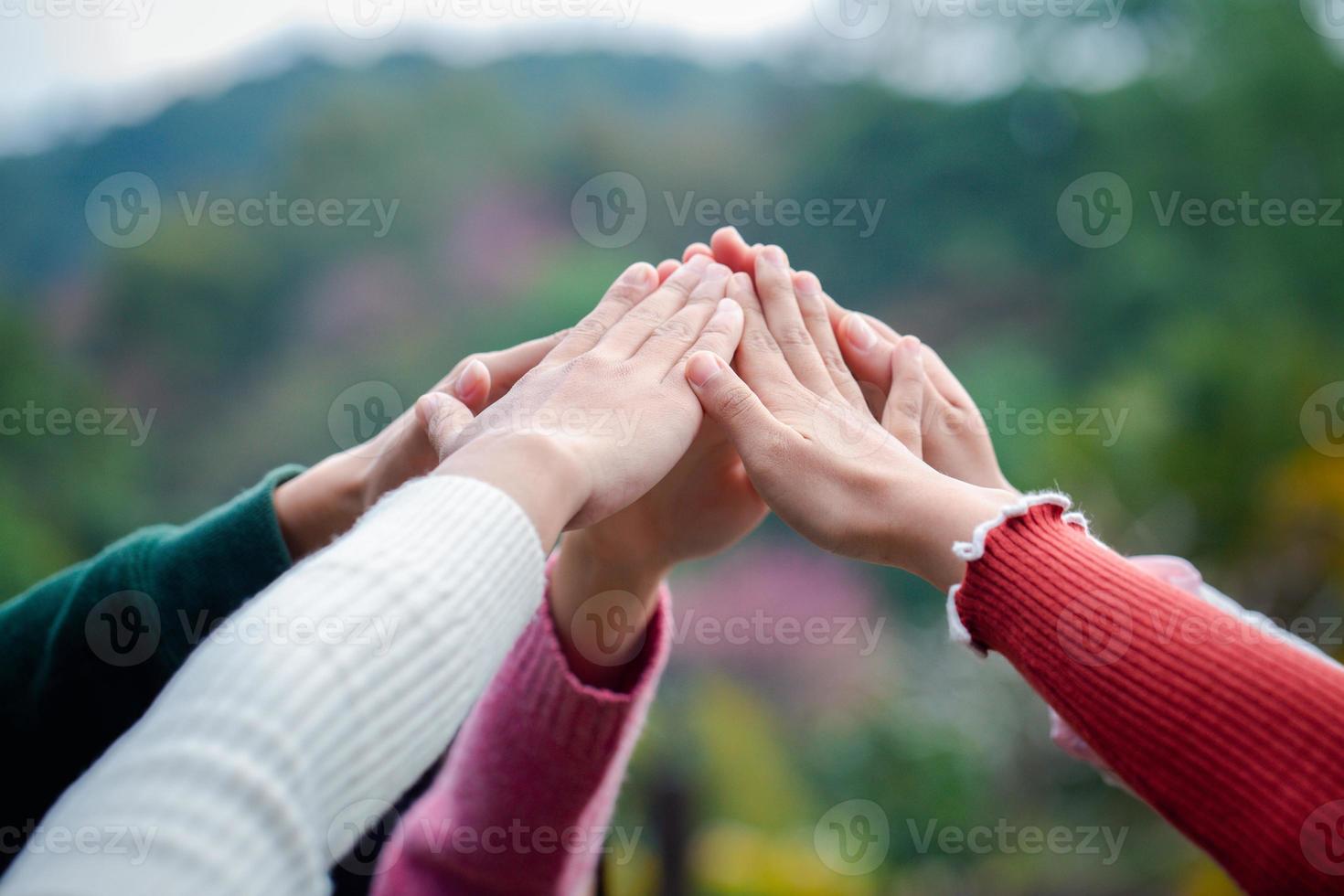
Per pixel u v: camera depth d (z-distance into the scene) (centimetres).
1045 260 809
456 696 43
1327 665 50
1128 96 810
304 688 38
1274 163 774
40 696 77
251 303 698
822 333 99
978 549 63
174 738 36
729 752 482
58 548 437
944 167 827
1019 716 437
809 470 77
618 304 94
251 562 76
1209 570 357
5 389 484
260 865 35
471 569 47
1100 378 726
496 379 92
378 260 762
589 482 62
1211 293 746
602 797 88
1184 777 49
